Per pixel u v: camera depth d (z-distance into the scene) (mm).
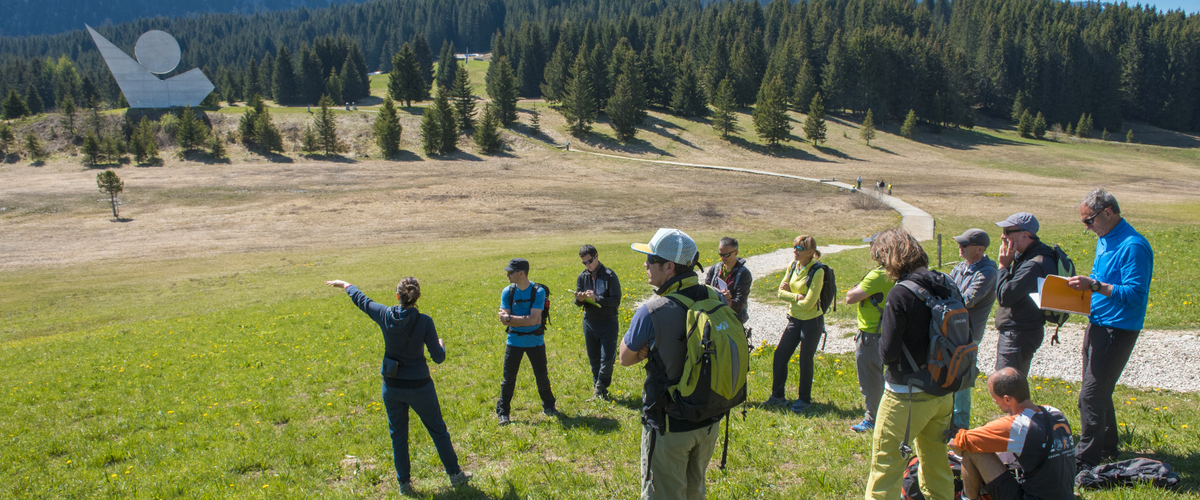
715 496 4977
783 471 5438
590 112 121625
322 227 54219
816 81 163000
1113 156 120375
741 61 153875
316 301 21812
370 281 28812
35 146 94312
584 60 138000
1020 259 5227
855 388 8016
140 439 7699
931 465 4145
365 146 104438
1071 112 156000
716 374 3529
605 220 56125
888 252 4074
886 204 62000
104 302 29562
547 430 6906
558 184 75812
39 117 111812
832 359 9711
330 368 11164
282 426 8031
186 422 8500
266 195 68062
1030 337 5109
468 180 78000
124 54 115625
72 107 109188
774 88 116750
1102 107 155000
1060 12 188375
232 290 30266
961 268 5535
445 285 23438
